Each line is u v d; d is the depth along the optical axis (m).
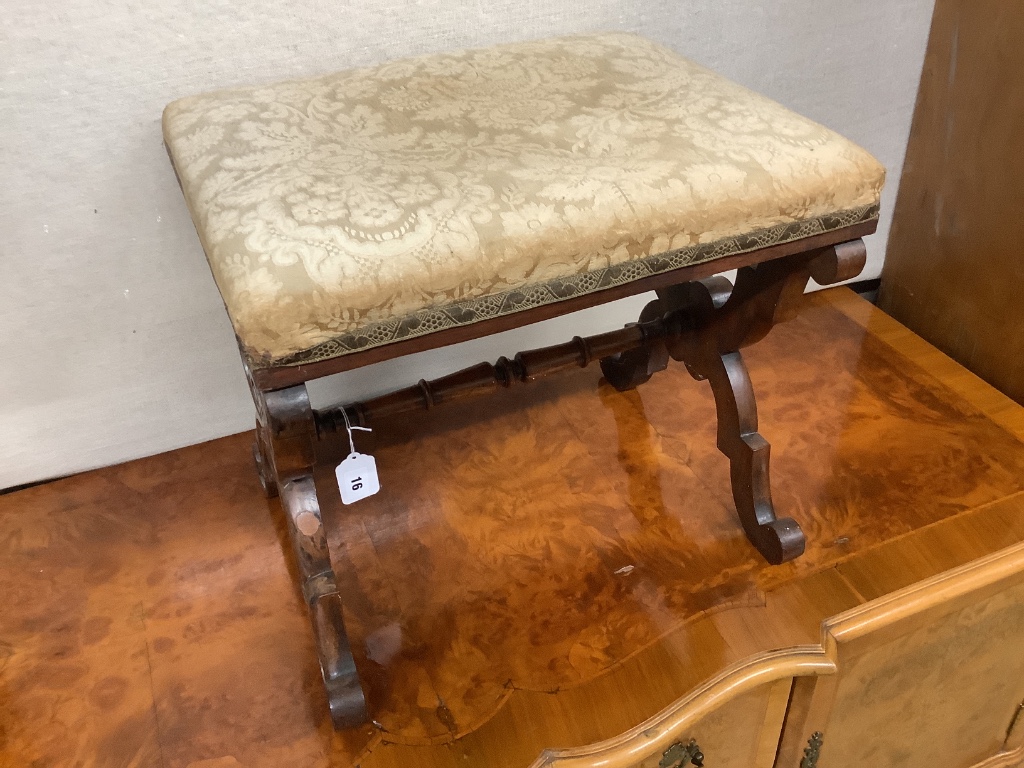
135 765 0.73
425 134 0.70
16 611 0.86
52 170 0.85
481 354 1.17
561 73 0.80
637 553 0.92
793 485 1.01
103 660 0.82
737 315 0.86
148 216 0.91
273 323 0.55
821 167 0.69
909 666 0.87
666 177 0.65
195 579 0.90
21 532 0.96
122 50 0.81
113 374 0.99
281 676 0.80
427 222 0.60
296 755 0.73
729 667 0.78
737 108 0.74
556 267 0.62
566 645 0.82
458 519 0.97
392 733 0.75
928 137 1.25
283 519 0.98
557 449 1.07
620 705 0.77
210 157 0.68
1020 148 1.12
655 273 0.67
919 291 1.34
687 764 0.78
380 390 1.14
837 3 1.10
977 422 1.11
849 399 1.15
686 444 1.07
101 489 1.02
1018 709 1.01
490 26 0.94
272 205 0.61
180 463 1.05
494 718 0.76
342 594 0.88
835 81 1.18
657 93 0.77
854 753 0.91
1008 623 0.91
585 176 0.64
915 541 0.93
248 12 0.84
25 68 0.79
